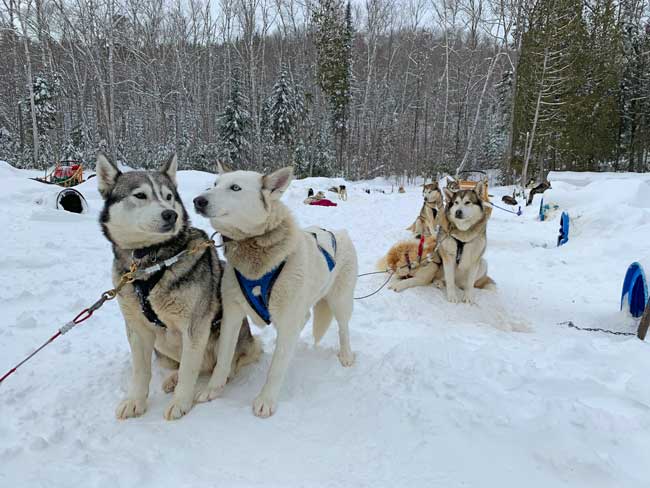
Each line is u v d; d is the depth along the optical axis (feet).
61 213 32.73
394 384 9.93
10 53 133.08
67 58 130.41
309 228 11.79
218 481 7.06
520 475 6.91
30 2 101.91
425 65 138.00
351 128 132.16
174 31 132.57
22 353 12.24
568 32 88.43
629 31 116.06
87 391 9.89
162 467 7.34
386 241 32.68
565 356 11.48
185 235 9.38
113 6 112.68
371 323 15.92
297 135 115.03
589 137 101.45
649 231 27.45
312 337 13.53
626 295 17.72
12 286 18.37
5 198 38.42
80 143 121.49
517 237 36.52
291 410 9.20
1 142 120.16
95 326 14.71
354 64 141.08
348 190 79.92
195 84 131.44
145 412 9.20
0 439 8.13
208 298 9.56
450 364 10.52
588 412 8.02
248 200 8.95
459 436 7.90
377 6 128.26
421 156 121.39
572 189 46.32
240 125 109.91
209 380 10.39
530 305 19.97
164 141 120.88
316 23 122.52
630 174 78.59
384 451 7.80
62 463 7.38
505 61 132.05
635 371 10.19
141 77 122.93
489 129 134.41
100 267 22.07
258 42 132.16
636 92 114.93
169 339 9.75
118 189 8.99
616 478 6.66
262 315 9.86
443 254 19.67
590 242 29.07
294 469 7.41
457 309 18.47
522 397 8.86
